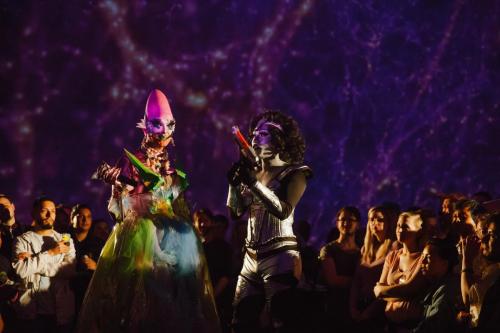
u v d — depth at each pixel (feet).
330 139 53.01
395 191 52.11
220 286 24.26
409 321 19.36
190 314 16.19
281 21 53.01
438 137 52.42
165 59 51.67
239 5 52.49
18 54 49.75
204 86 52.11
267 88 52.70
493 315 14.12
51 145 49.93
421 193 51.93
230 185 16.34
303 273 17.13
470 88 52.49
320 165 52.75
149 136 17.28
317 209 52.16
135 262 16.17
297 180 16.06
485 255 15.31
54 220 24.56
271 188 16.06
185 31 51.90
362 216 51.67
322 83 53.21
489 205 19.12
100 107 50.75
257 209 16.21
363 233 26.11
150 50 51.47
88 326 16.17
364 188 52.37
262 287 16.12
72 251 22.74
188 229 17.01
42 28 50.06
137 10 51.13
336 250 23.00
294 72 53.11
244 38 52.70
